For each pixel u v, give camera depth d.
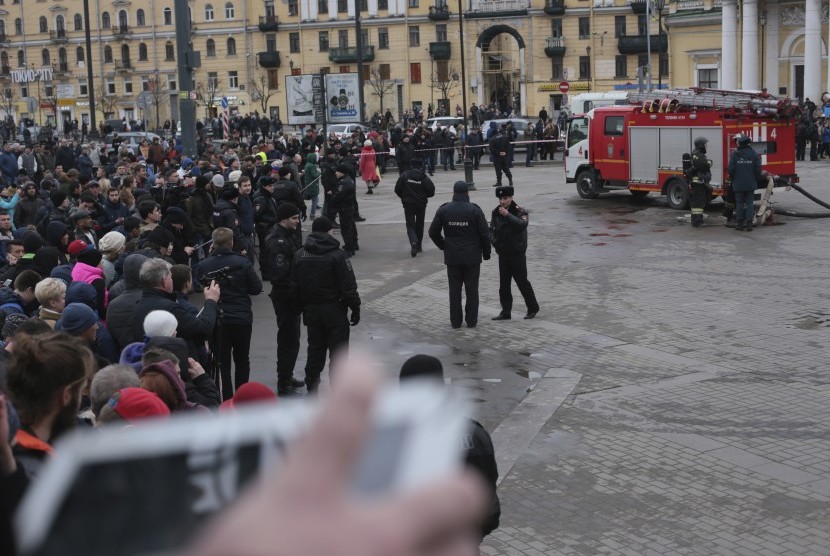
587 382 11.41
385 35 88.56
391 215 28.14
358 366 0.66
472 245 14.17
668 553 6.96
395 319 15.15
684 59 61.38
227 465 0.79
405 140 38.09
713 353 12.45
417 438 0.68
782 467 8.53
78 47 98.38
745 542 7.10
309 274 10.99
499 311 15.48
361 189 36.88
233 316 10.89
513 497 8.09
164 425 0.82
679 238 21.95
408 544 0.62
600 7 82.00
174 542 0.77
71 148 35.66
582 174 29.88
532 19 83.94
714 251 20.09
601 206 28.19
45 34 99.50
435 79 87.56
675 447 9.12
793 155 25.19
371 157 34.56
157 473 0.79
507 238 14.47
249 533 0.61
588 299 16.06
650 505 7.83
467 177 34.38
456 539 0.63
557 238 22.78
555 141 46.62
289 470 0.64
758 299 15.53
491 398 10.93
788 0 54.00
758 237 21.64
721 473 8.46
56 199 15.91
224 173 22.94
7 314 8.96
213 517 0.75
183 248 14.67
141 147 35.00
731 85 56.50
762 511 7.64
